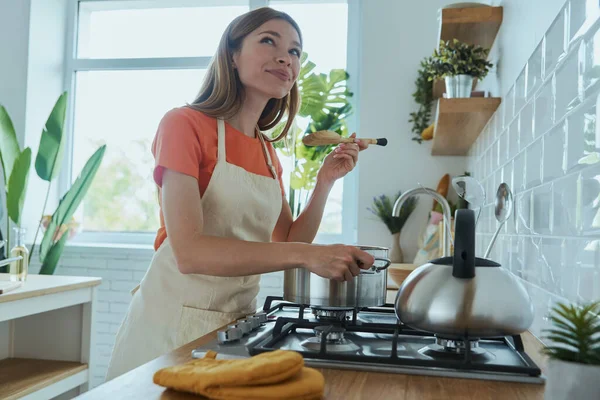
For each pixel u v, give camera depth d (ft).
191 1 11.94
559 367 1.68
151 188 11.98
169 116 4.00
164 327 4.24
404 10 10.13
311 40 11.21
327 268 3.08
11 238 10.82
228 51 4.30
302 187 10.51
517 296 2.59
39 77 11.76
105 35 12.34
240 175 4.30
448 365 2.41
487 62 5.82
